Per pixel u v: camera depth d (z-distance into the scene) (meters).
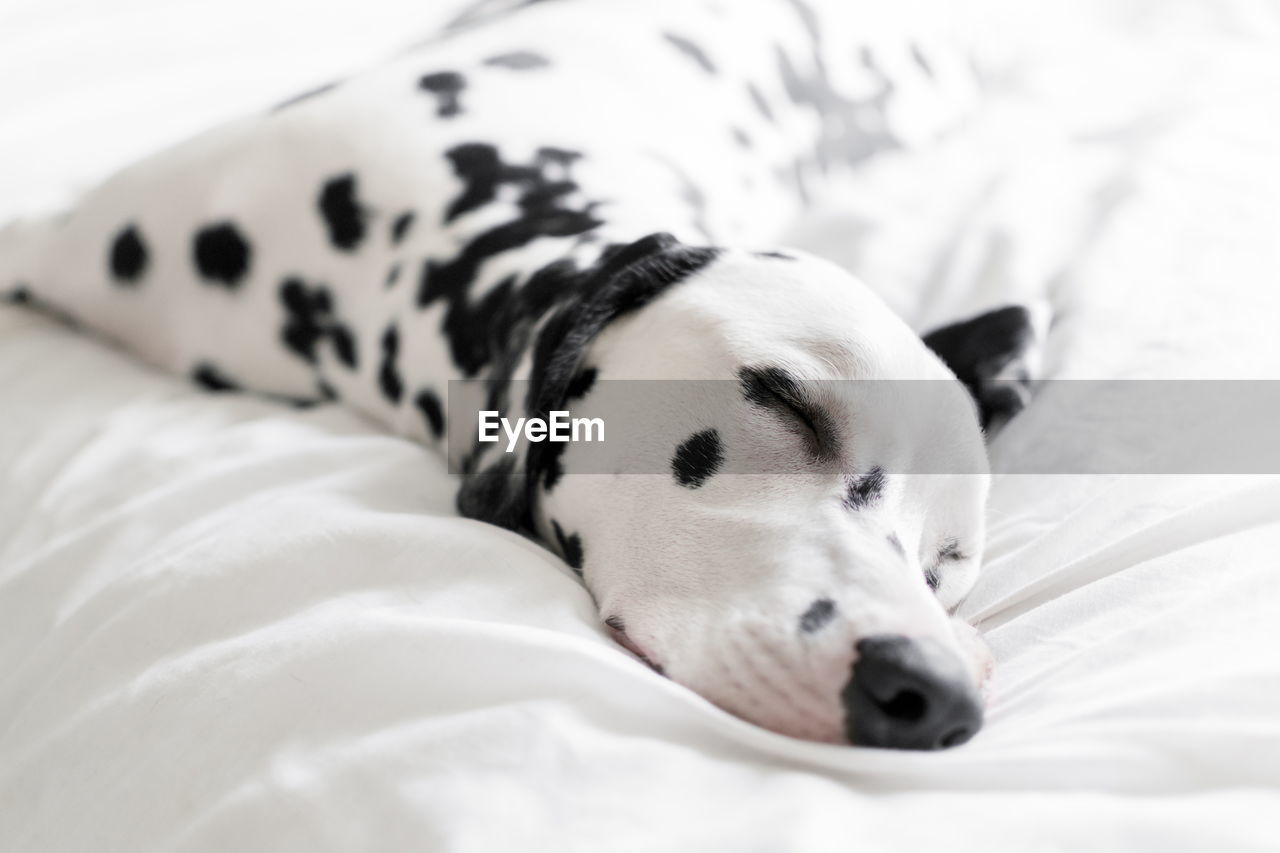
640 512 1.52
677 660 1.37
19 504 1.81
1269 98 2.98
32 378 2.12
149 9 3.22
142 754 1.24
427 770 1.09
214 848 1.11
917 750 1.22
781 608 1.34
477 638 1.20
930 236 2.48
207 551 1.45
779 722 1.28
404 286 2.09
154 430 1.94
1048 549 1.60
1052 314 2.12
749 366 1.52
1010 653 1.41
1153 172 2.54
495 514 1.65
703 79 2.74
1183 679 1.18
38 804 1.27
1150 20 3.67
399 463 1.78
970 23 3.56
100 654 1.38
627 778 1.08
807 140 2.97
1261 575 1.35
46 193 2.53
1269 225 2.32
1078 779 1.08
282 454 1.76
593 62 2.60
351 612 1.32
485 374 1.89
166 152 2.33
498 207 2.13
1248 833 0.98
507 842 1.02
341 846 1.06
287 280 2.20
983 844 0.98
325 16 3.36
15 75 2.86
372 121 2.27
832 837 0.98
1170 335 1.99
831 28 3.11
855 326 1.54
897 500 1.51
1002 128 3.03
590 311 1.63
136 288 2.25
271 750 1.17
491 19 2.81
